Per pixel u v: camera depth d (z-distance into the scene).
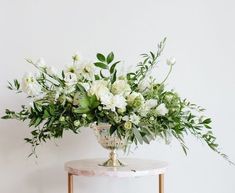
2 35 2.07
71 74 1.60
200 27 2.17
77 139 2.09
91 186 2.09
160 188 1.73
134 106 1.56
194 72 2.15
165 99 1.66
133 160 1.85
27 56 2.08
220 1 2.19
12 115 1.74
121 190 2.10
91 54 2.11
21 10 2.08
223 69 2.17
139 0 2.14
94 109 1.56
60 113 1.58
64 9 2.11
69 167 1.67
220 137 2.15
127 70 1.90
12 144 2.06
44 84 1.72
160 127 1.62
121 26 2.13
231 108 2.17
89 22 2.12
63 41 2.10
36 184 2.07
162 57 2.14
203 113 2.15
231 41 2.18
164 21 2.15
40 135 1.73
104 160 1.86
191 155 2.13
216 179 2.14
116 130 1.55
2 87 2.05
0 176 2.05
